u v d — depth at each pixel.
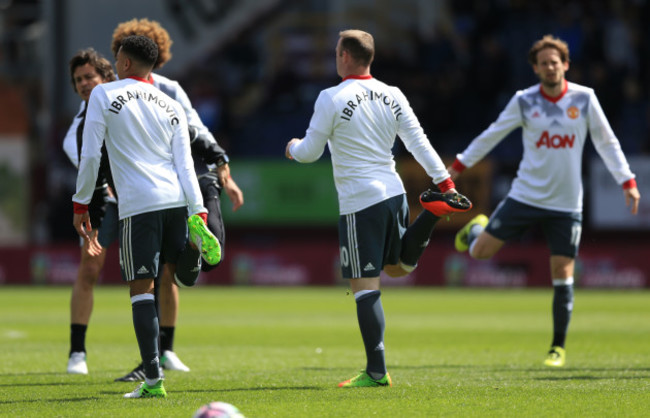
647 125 84.62
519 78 87.25
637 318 46.06
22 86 89.12
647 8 86.12
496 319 46.06
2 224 87.25
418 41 88.12
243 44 89.12
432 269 80.00
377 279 19.42
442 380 21.08
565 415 15.70
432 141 87.44
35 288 78.56
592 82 85.62
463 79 87.31
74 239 85.12
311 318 46.97
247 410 16.36
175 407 16.84
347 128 19.22
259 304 58.59
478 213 84.44
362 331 19.30
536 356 28.44
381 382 19.41
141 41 18.50
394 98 19.59
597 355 28.41
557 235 26.20
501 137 26.95
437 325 42.31
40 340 34.94
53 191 85.69
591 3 86.56
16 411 16.64
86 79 23.19
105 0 88.44
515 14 86.94
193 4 89.06
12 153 87.75
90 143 17.83
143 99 18.16
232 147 88.06
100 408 16.83
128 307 55.09
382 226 19.25
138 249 17.84
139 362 22.14
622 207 82.06
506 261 78.75
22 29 91.00
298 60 89.12
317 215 85.94
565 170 26.09
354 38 19.53
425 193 19.56
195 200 17.91
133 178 17.89
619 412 16.02
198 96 89.31
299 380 21.48
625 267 77.00
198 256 18.61
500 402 17.16
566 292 25.81
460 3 87.56
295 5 89.06
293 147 19.84
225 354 29.42
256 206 86.62
